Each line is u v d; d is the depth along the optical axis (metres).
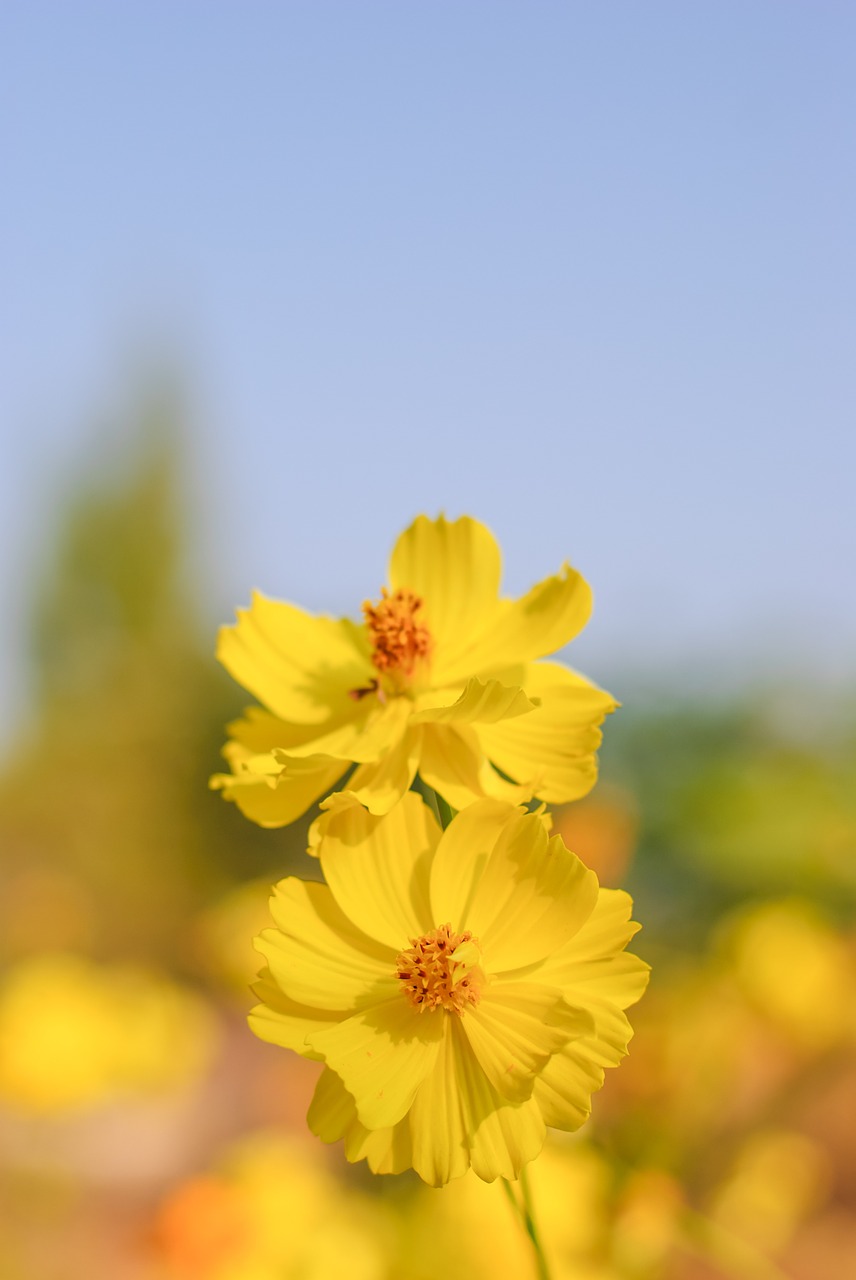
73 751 3.67
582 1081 0.38
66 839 3.43
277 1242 0.70
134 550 5.75
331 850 0.40
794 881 1.36
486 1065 0.39
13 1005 1.04
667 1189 0.56
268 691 0.44
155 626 5.67
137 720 3.75
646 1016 0.73
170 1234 0.71
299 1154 0.85
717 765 1.65
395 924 0.40
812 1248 1.07
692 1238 0.56
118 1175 1.26
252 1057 1.86
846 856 0.89
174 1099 1.35
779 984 0.76
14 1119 1.06
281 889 0.40
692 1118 0.66
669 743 1.76
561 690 0.42
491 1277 0.58
